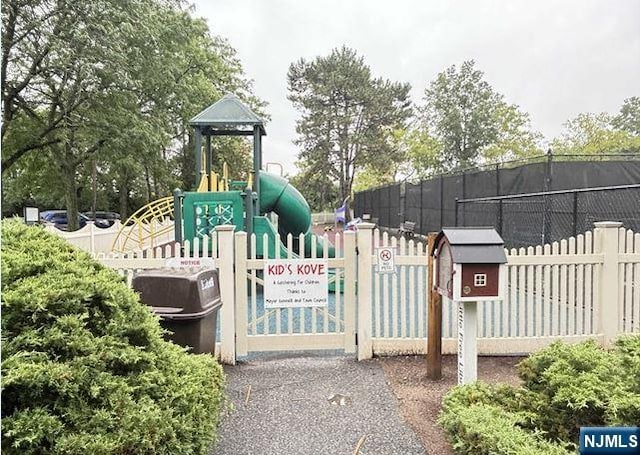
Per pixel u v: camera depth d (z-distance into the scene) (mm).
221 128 9945
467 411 2482
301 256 4938
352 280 4816
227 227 4660
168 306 3561
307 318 6508
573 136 35438
